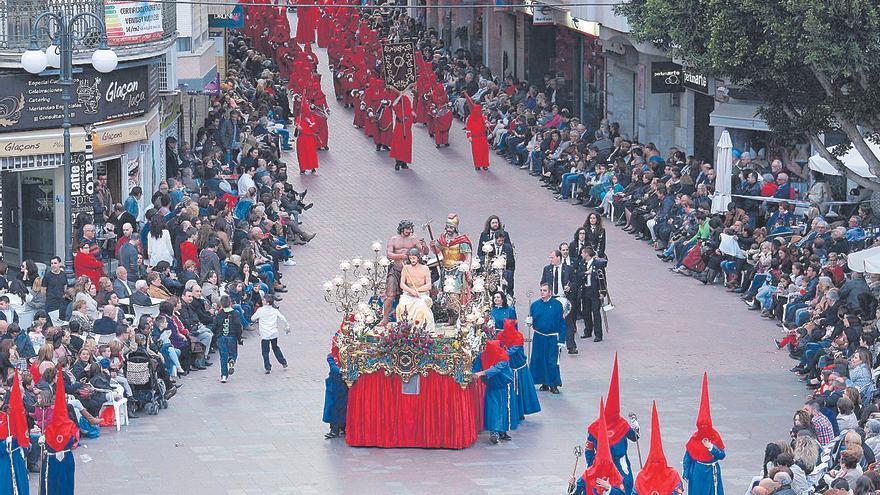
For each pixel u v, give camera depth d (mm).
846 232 38719
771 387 32594
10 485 24688
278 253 42625
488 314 30484
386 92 55938
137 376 30703
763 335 36406
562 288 35094
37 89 40219
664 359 34625
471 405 29188
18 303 34188
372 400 29062
